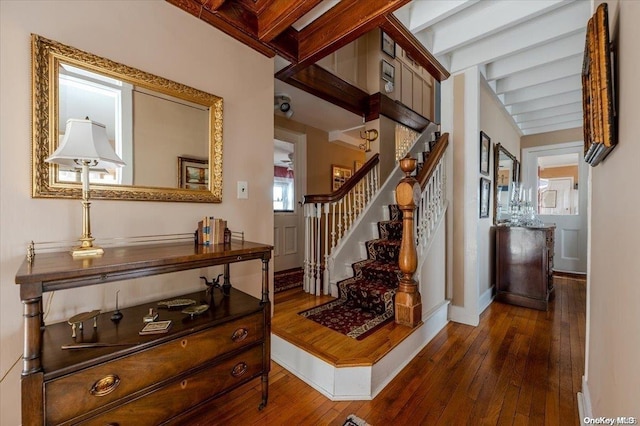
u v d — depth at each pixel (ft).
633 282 2.53
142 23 4.97
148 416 3.59
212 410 4.99
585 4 6.68
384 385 5.67
